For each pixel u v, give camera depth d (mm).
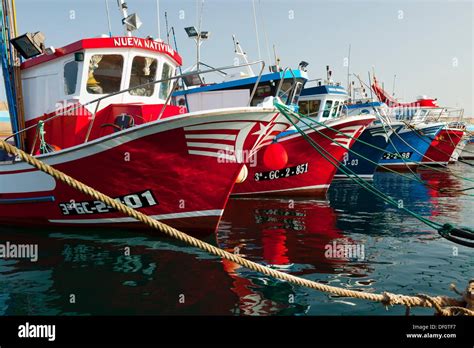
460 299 4055
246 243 6812
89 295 4535
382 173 21812
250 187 12391
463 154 36219
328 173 12195
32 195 7000
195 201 6594
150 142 6020
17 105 8172
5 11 8109
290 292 4688
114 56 7441
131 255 5875
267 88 13047
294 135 11609
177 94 14461
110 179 6414
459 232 4129
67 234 6898
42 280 4953
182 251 6094
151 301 4406
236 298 4512
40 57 7871
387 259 6016
